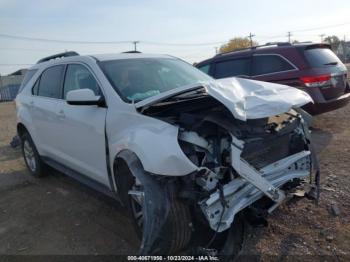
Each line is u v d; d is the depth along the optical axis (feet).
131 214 10.88
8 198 16.78
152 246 8.94
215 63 27.40
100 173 12.82
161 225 9.02
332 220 12.05
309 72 22.22
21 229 13.50
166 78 13.84
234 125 9.49
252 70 24.99
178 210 9.22
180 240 9.32
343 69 23.79
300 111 12.23
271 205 10.21
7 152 26.40
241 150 9.26
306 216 12.41
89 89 12.29
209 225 9.08
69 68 15.23
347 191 14.10
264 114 9.22
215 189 9.16
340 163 17.34
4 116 56.18
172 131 9.44
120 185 11.30
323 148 20.12
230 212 9.17
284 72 23.24
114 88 12.27
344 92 23.94
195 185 9.14
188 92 10.07
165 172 9.05
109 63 13.66
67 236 12.61
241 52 26.03
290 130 11.24
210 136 9.57
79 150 13.89
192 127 9.34
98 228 13.00
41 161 18.71
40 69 18.25
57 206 15.31
